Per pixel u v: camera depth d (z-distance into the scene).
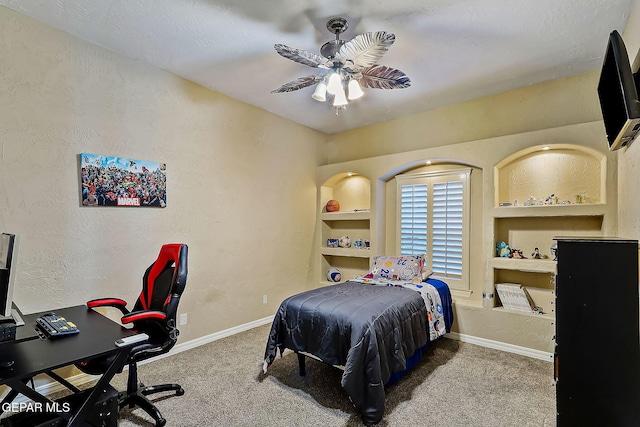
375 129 4.67
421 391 2.50
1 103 2.23
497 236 3.60
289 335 2.62
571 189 3.20
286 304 2.71
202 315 3.47
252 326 3.99
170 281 2.30
